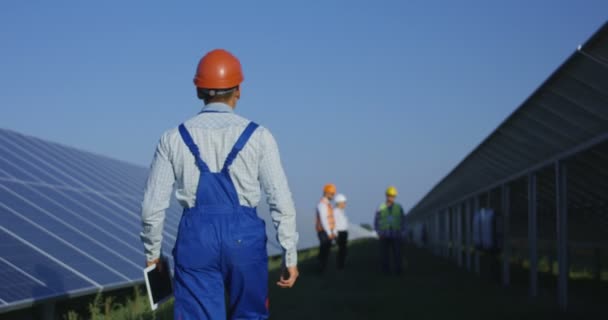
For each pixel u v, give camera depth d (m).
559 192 9.95
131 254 9.25
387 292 11.96
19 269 6.59
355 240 53.88
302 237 25.92
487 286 13.69
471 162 15.79
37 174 10.80
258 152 3.45
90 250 8.38
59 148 14.29
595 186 11.21
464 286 13.52
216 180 3.43
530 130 10.21
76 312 8.19
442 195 27.27
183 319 3.45
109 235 9.60
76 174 12.69
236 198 3.45
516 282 15.04
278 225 3.52
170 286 3.90
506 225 14.13
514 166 12.82
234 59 3.73
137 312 7.88
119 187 14.05
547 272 18.81
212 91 3.63
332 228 16.09
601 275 16.55
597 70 7.18
